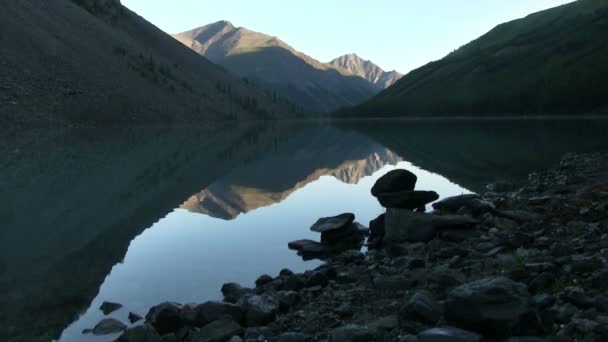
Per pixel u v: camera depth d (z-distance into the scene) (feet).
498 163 95.30
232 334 22.62
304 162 119.85
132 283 31.76
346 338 19.13
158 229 47.85
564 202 40.96
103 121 372.79
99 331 23.82
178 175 90.79
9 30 423.23
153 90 574.15
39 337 23.25
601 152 97.55
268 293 27.09
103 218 52.39
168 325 24.08
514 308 17.04
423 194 47.32
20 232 45.42
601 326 16.03
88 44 580.71
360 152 148.77
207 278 33.12
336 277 30.86
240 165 111.45
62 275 33.12
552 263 24.39
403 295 24.99
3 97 301.02
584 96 506.89
